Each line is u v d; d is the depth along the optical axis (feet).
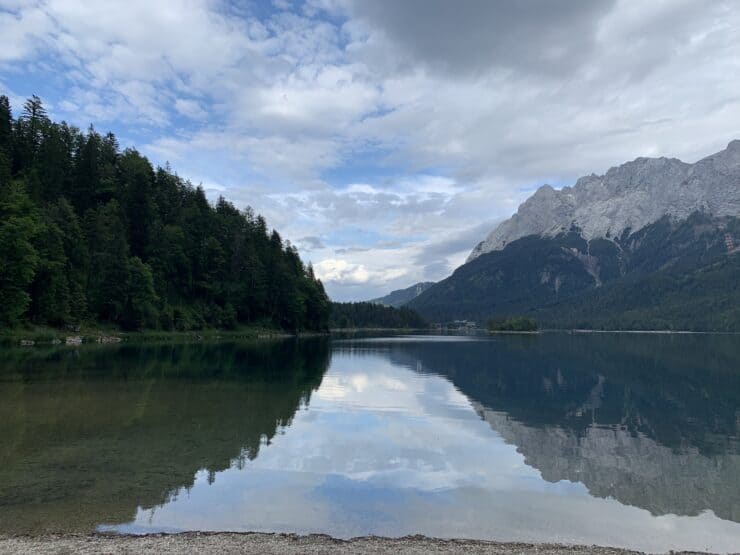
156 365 191.83
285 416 106.22
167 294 417.28
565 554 45.39
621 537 51.21
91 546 44.19
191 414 104.99
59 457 72.79
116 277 343.87
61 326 302.04
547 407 124.88
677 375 199.72
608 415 115.96
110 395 123.34
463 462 76.28
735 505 60.23
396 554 44.11
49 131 441.68
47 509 53.83
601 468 74.69
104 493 58.90
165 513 53.67
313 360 241.14
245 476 66.59
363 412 113.29
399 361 247.09
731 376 196.13
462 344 441.27
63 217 338.13
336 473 68.95
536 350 358.64
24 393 122.83
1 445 78.54
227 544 45.50
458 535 50.55
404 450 82.12
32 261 262.88
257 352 280.72
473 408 121.90
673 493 64.18
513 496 61.98
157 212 464.24
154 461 72.02
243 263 504.02
